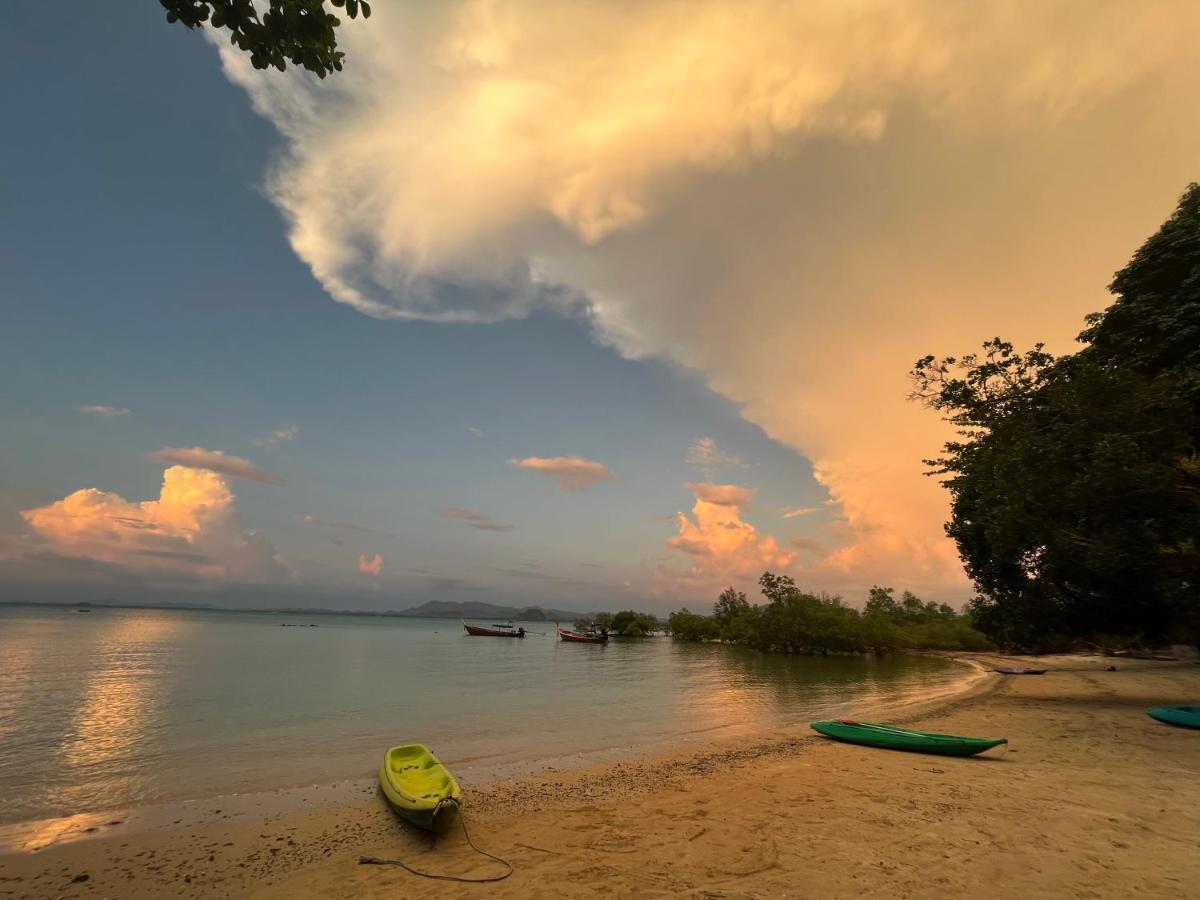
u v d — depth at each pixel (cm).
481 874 748
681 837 845
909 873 675
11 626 8081
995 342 2284
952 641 8962
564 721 2144
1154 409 1705
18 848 884
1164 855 711
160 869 801
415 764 1246
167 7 438
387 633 11675
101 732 1734
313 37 468
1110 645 6172
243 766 1396
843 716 2291
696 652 7925
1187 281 2034
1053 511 1767
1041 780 1102
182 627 10250
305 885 737
